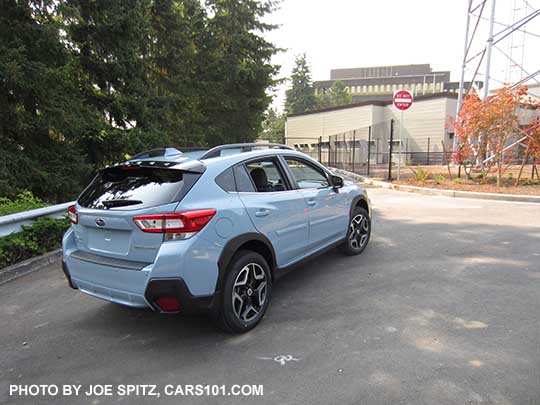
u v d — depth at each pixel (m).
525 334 3.34
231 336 3.50
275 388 2.71
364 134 30.52
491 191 11.67
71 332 3.69
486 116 12.53
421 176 14.62
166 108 13.30
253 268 3.65
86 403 2.64
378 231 7.29
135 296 3.12
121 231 3.25
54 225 6.11
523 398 2.51
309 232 4.59
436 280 4.70
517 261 5.36
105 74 11.45
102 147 10.75
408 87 100.44
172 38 15.28
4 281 5.08
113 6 10.90
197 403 2.59
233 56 19.86
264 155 4.23
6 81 7.52
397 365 2.92
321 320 3.73
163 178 3.35
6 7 8.25
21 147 8.83
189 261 3.04
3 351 3.36
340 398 2.57
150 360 3.15
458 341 3.25
